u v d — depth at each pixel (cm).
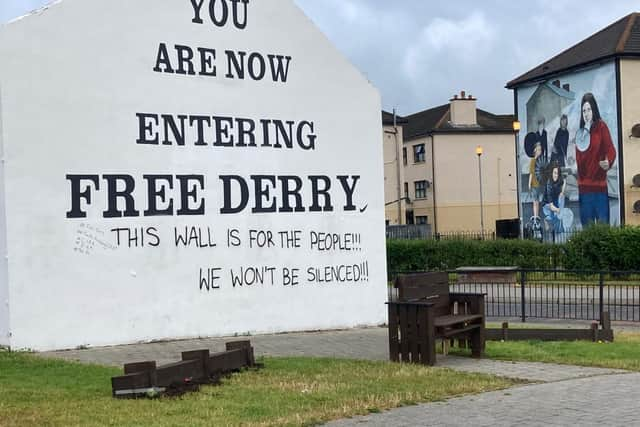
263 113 1452
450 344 1178
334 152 1538
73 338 1222
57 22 1221
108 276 1261
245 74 1434
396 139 5859
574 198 3806
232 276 1399
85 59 1248
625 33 3659
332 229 1527
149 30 1320
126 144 1288
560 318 1761
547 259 2789
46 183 1205
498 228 4169
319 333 1452
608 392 829
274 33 1473
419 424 686
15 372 964
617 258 2659
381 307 1578
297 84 1498
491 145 5928
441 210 5822
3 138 1170
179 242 1341
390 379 898
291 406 748
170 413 712
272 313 1444
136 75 1302
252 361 978
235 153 1414
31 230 1190
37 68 1201
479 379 905
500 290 2247
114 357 1132
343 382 877
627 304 1800
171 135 1339
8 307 1173
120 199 1277
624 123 3562
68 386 853
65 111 1226
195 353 876
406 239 3125
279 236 1459
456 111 5903
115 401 764
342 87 1556
